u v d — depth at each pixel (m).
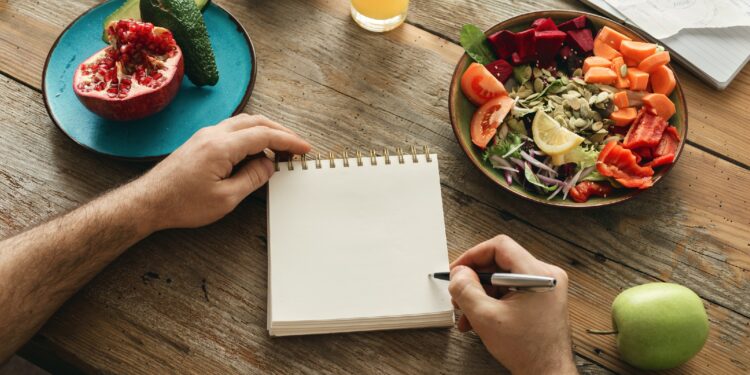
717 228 0.99
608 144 0.97
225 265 0.93
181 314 0.89
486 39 1.03
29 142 0.99
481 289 0.81
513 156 0.98
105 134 0.98
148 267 0.92
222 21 1.08
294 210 0.92
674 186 1.02
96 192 0.97
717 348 0.91
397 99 1.07
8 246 0.81
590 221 0.98
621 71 1.02
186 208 0.87
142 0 0.97
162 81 0.94
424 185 0.94
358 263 0.89
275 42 1.11
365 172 0.95
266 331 0.89
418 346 0.89
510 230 0.97
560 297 0.81
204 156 0.86
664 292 0.84
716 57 1.11
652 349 0.84
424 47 1.13
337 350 0.88
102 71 0.94
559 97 1.03
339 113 1.05
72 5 1.12
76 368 0.91
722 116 1.09
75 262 0.83
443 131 1.05
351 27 1.13
